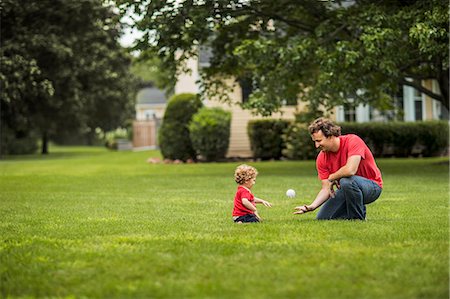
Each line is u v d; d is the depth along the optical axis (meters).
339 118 28.83
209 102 28.73
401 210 9.54
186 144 26.80
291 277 5.08
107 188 14.66
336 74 16.77
